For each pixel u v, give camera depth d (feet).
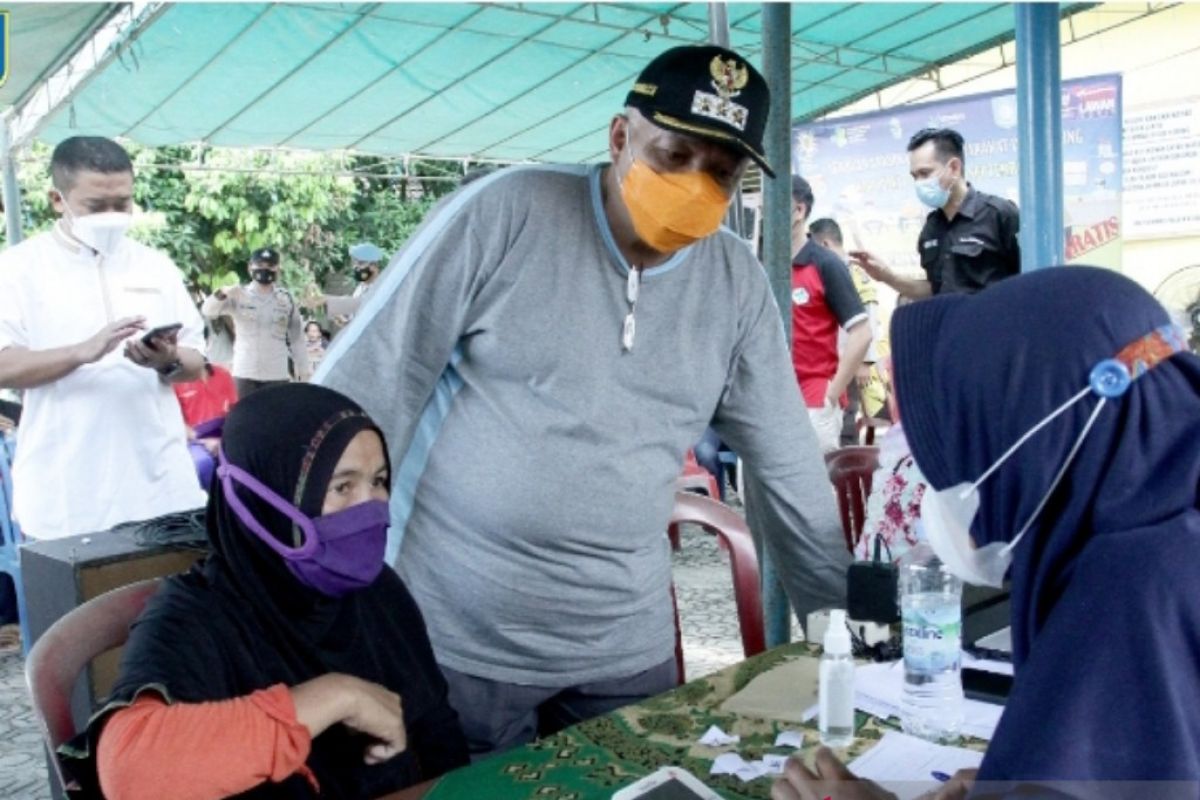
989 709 5.01
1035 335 2.85
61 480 9.36
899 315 3.36
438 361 5.71
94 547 8.31
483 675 5.99
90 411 9.41
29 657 4.69
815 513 6.67
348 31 18.58
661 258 5.76
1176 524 2.65
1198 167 22.95
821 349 14.42
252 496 4.83
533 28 19.47
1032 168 10.23
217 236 38.78
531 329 5.59
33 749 10.56
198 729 4.18
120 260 9.87
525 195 5.53
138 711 4.22
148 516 9.75
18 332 9.24
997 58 26.86
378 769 4.98
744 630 7.21
